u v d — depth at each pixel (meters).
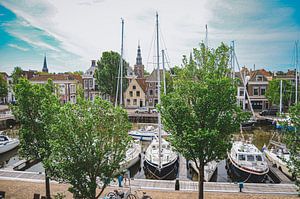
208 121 12.98
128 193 15.61
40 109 14.25
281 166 24.00
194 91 13.17
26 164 26.19
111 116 11.62
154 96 66.25
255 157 23.53
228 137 13.70
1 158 31.31
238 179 23.20
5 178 20.64
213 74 13.23
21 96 14.09
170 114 13.40
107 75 62.41
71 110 11.38
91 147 11.17
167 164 23.58
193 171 24.83
